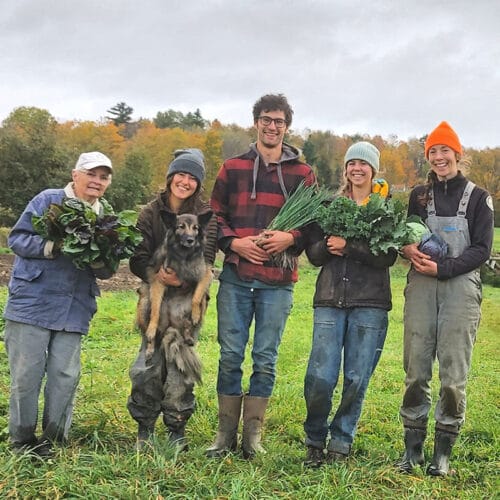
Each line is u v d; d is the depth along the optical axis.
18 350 4.50
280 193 5.12
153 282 4.89
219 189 5.21
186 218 4.80
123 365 8.12
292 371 8.63
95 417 5.46
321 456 4.78
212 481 4.06
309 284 22.52
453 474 4.66
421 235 4.61
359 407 4.77
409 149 56.84
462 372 4.62
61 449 4.50
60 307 4.55
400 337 12.41
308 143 44.91
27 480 3.99
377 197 4.60
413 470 4.60
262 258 4.88
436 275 4.55
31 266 4.52
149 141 56.44
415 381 4.72
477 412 6.68
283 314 5.02
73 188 4.75
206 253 4.95
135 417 4.84
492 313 16.91
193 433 5.48
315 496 3.96
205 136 59.00
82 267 4.45
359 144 4.91
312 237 5.03
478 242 4.61
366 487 4.28
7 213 32.06
